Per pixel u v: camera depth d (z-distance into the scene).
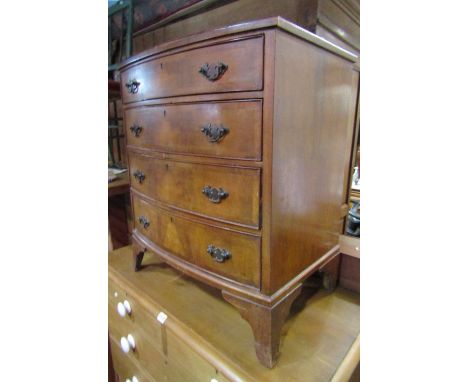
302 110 0.70
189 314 0.91
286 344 0.81
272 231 0.67
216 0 1.17
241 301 0.74
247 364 0.73
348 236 1.17
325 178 0.87
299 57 0.66
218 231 0.76
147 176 0.97
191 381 0.84
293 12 0.94
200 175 0.77
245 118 0.64
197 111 0.73
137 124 0.97
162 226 0.95
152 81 0.85
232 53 0.63
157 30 1.48
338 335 0.84
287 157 0.68
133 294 1.03
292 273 0.78
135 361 1.10
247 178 0.67
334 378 0.69
